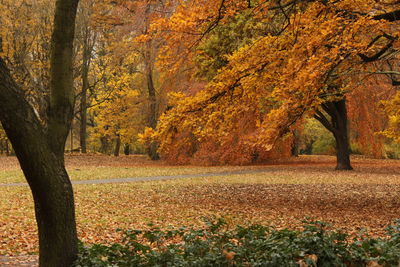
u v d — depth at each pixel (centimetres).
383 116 3325
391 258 498
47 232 541
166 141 1074
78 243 605
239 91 1088
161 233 554
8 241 962
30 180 522
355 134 3916
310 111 1102
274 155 3459
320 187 2064
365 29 1005
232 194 1845
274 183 2255
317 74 974
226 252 500
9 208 1434
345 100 3153
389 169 3166
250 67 1052
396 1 1094
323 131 4947
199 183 2270
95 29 3797
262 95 1123
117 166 3503
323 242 511
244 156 3381
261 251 515
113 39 4038
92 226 1165
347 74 1162
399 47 1073
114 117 4381
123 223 1216
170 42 1094
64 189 542
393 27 1166
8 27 3306
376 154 3350
